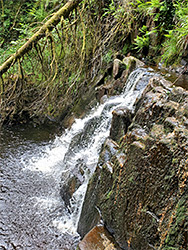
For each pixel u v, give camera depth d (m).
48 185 4.05
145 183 2.09
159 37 4.54
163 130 2.06
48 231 3.22
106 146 3.03
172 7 4.22
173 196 1.85
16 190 3.90
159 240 1.93
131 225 2.22
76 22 3.55
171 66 4.16
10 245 3.01
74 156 4.19
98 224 2.58
